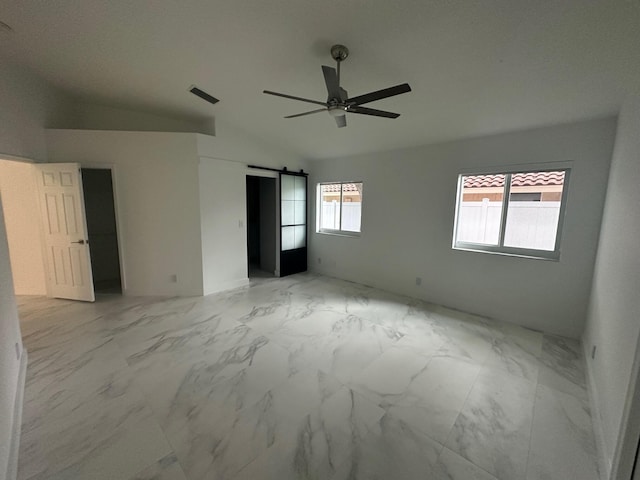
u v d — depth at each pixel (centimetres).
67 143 379
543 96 262
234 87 340
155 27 249
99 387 221
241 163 471
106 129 430
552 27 192
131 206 409
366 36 230
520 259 338
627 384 139
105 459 160
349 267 532
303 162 570
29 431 178
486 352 280
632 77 210
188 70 315
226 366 252
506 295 352
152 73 326
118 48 282
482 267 368
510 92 266
